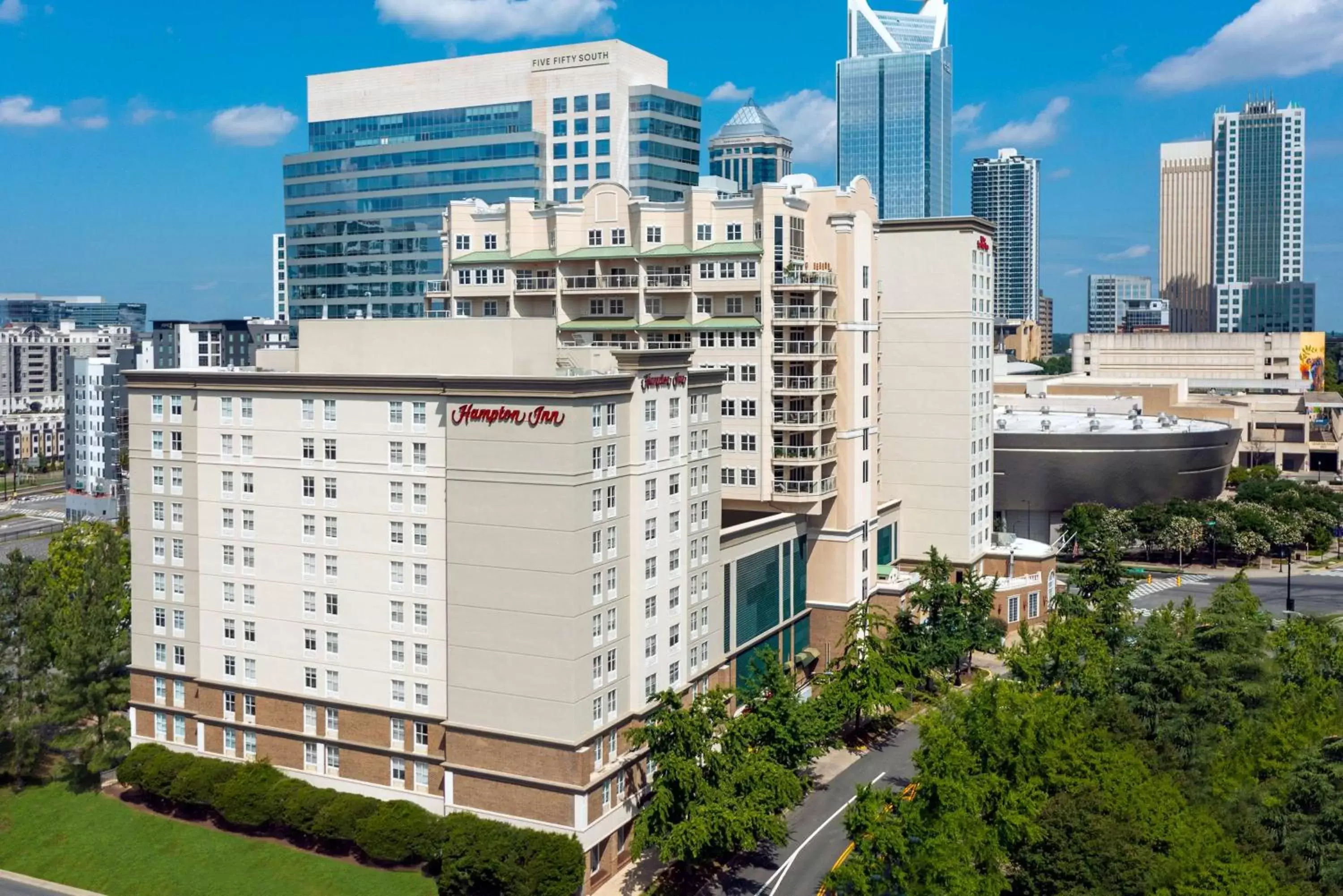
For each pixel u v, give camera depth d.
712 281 119.50
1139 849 72.31
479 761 89.50
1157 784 80.56
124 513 199.75
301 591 97.44
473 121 177.12
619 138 168.38
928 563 127.69
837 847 91.88
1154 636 100.75
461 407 88.88
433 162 180.62
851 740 114.12
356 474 94.19
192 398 101.31
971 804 75.94
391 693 94.06
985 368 152.88
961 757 79.38
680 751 85.94
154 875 90.75
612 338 123.50
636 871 89.94
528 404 86.12
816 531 130.38
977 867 75.75
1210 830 75.12
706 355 122.44
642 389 92.06
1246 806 79.56
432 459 90.88
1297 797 78.00
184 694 103.69
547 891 81.69
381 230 185.88
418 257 183.00
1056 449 187.88
